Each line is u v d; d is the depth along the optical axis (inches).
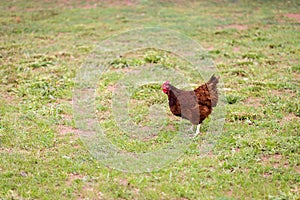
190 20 535.8
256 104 305.1
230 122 276.5
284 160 230.2
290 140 249.4
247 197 197.8
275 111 291.6
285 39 458.3
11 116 287.4
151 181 211.6
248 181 209.2
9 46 444.5
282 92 327.0
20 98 321.7
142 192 202.1
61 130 269.6
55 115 289.6
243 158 231.3
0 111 295.3
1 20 548.1
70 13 585.3
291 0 640.4
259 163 226.4
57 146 248.1
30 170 221.8
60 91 332.8
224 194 200.4
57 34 492.1
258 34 479.2
